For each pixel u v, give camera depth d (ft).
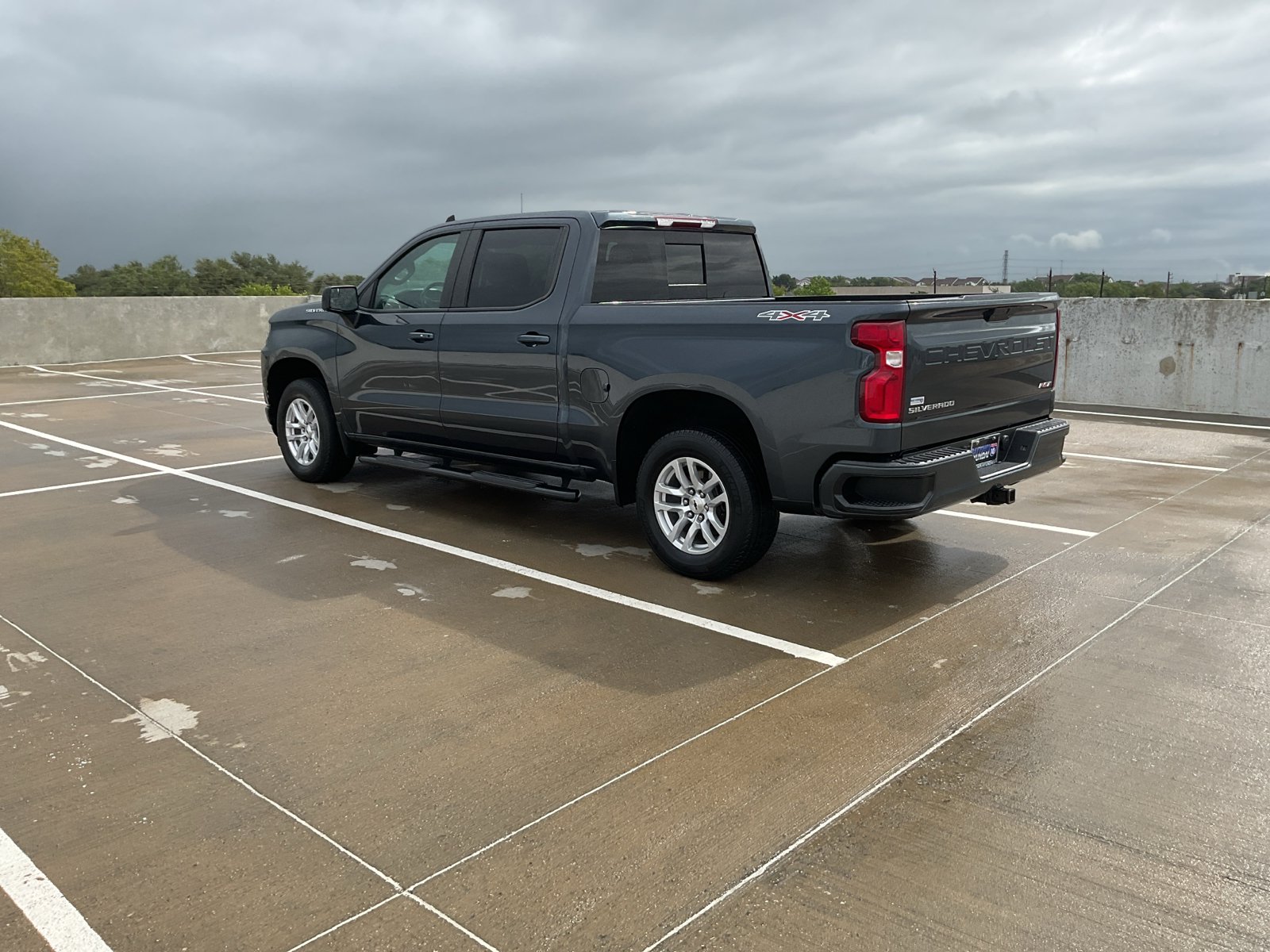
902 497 13.09
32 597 14.57
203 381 47.62
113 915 7.23
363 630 13.21
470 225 18.33
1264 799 8.84
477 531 18.62
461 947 6.86
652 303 15.23
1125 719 10.48
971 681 11.51
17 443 28.73
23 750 9.78
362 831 8.32
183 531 18.47
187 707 10.79
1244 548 17.12
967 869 7.78
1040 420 16.43
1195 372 33.58
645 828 8.37
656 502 15.66
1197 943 6.90
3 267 415.44
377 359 19.93
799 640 12.86
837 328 12.99
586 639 12.91
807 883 7.59
